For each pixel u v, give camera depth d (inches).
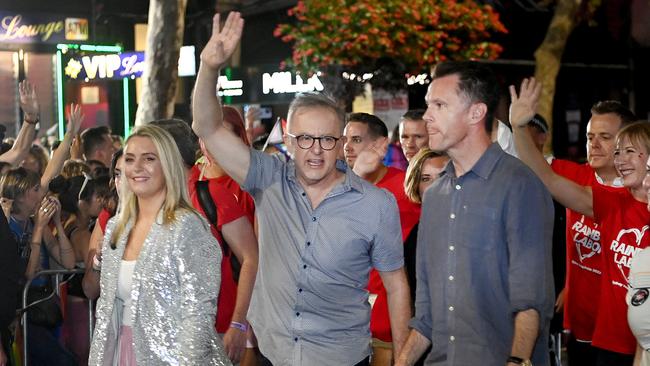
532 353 158.2
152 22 422.0
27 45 666.8
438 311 168.4
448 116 164.4
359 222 176.1
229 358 204.5
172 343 179.8
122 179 189.2
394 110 493.0
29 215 270.1
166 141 186.2
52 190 294.0
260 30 673.0
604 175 246.2
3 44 658.8
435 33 474.9
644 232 204.4
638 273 188.5
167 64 422.0
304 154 172.6
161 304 180.5
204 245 183.5
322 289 175.6
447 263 166.6
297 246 176.1
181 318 180.4
